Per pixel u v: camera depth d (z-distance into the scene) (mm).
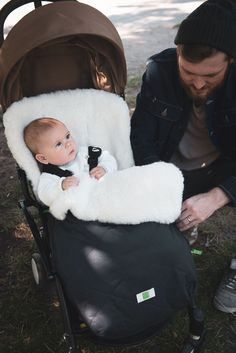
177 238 1541
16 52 1611
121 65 1809
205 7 1475
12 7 1754
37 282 2053
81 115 1904
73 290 1427
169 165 1662
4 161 3170
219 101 1796
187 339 1771
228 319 2031
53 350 1923
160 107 1884
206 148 2006
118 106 1890
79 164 1798
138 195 1558
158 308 1422
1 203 2754
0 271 2303
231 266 2174
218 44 1442
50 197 1650
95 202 1565
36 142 1723
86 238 1507
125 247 1465
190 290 1484
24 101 1802
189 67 1528
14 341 1970
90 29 1626
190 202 1720
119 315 1387
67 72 1892
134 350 1909
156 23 6137
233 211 2660
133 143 1961
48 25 1613
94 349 1910
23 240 2479
